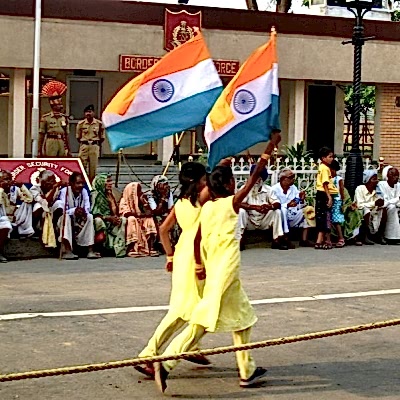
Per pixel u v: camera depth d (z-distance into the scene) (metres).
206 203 6.92
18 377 5.45
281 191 14.98
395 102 23.08
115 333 8.62
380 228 15.96
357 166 16.06
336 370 7.55
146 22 19.70
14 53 18.72
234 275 6.73
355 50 16.22
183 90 10.80
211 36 20.34
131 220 13.63
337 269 12.83
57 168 14.07
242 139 8.68
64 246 13.24
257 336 8.65
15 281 11.34
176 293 6.99
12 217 13.05
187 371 7.43
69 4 19.03
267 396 6.80
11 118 19.45
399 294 10.97
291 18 21.28
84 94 22.38
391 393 6.92
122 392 6.84
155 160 22.34
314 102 23.72
